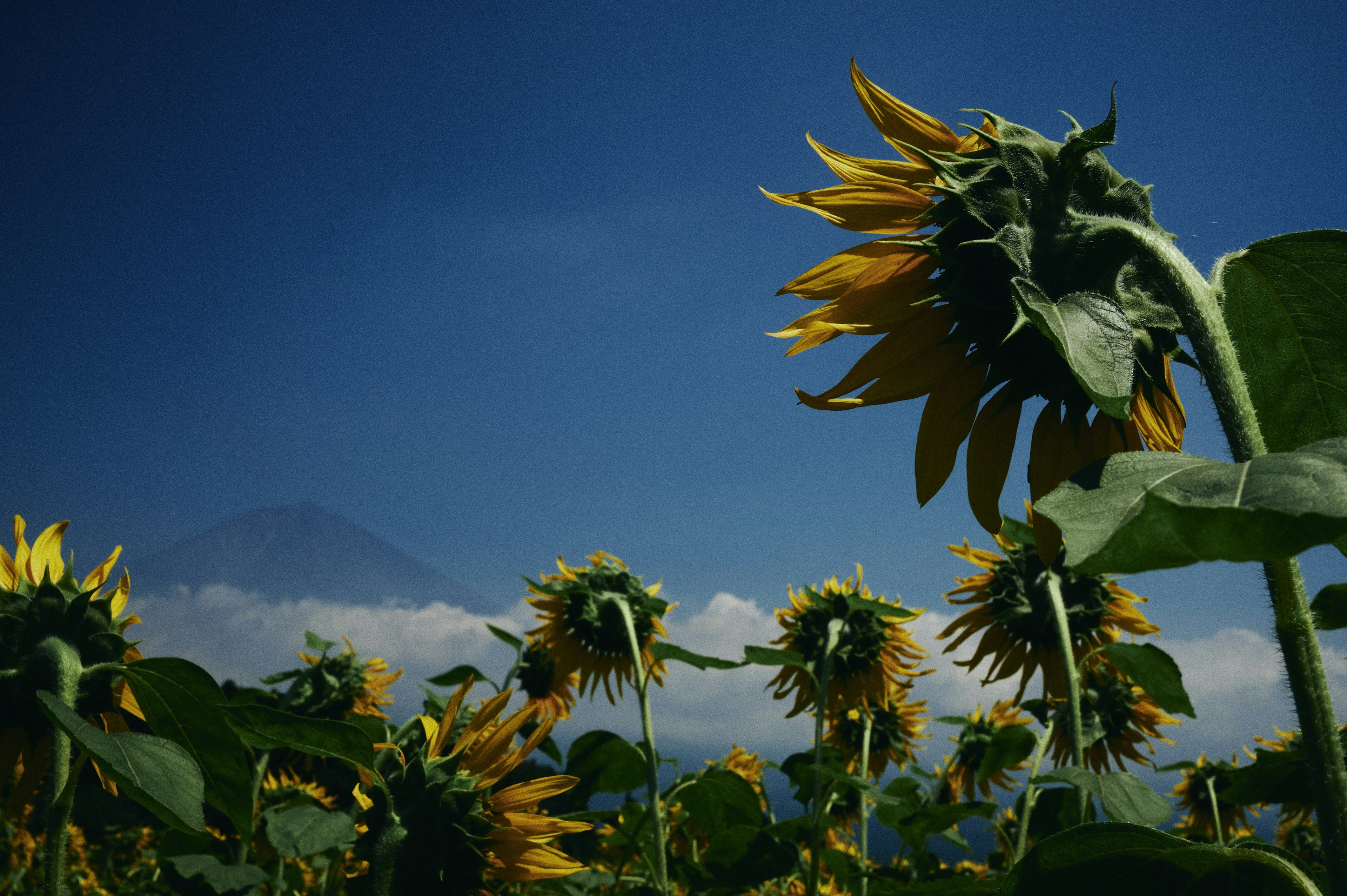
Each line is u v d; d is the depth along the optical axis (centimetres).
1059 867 138
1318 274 163
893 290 175
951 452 176
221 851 422
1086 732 502
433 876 264
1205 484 100
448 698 499
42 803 226
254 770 477
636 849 502
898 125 180
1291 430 180
